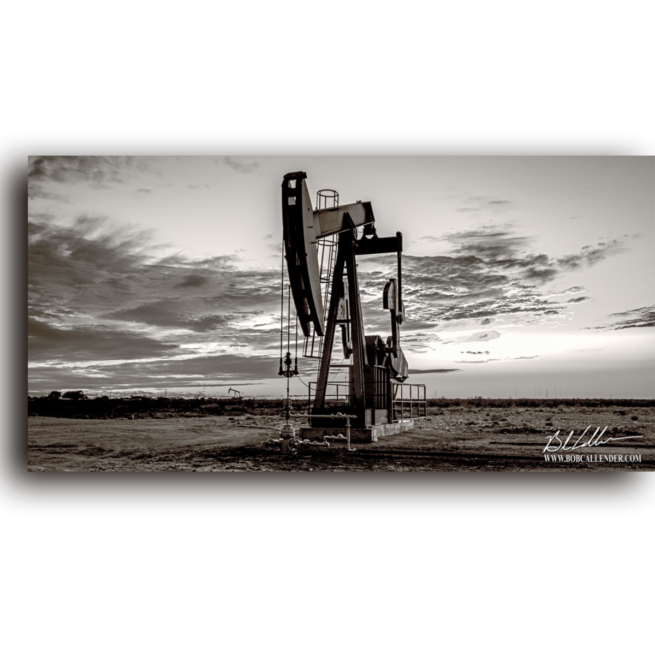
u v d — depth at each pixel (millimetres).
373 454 11969
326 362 14156
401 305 18141
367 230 17484
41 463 11141
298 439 13188
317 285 13094
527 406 50469
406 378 20766
